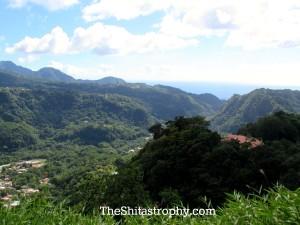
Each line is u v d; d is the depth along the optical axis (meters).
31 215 4.09
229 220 4.04
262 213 3.85
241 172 28.94
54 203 4.47
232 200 4.52
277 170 29.55
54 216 4.20
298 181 26.55
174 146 32.44
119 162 69.81
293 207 3.79
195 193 28.36
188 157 31.25
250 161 29.97
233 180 28.84
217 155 30.09
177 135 34.31
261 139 40.97
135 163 33.94
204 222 4.27
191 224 4.32
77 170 69.19
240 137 38.78
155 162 32.44
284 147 33.50
